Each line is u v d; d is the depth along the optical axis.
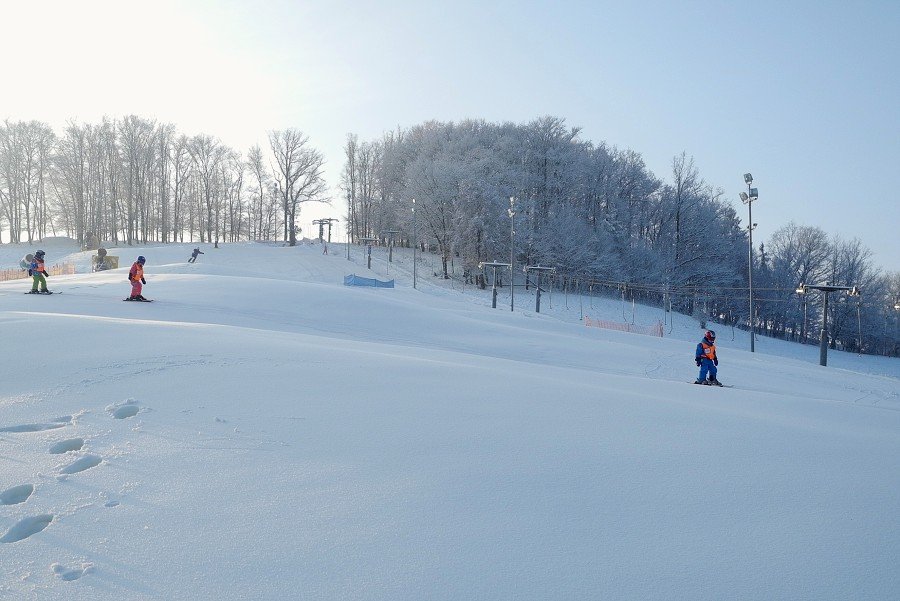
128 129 84.56
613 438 7.43
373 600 3.99
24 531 4.89
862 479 6.36
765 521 5.28
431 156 88.00
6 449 6.32
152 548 4.58
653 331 42.00
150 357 10.26
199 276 35.12
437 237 75.56
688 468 6.51
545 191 81.00
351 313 27.09
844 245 85.44
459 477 6.02
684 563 4.54
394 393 9.04
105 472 5.88
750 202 38.22
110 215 90.12
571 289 72.62
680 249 81.75
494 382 10.17
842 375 23.30
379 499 5.48
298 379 9.51
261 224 110.75
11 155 82.38
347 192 108.50
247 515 5.12
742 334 68.62
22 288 27.05
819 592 4.19
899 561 4.64
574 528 5.05
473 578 4.27
